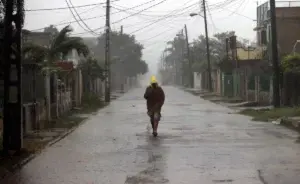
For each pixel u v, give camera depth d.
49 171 9.80
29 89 19.86
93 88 44.38
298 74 25.06
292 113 21.20
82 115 25.77
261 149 12.30
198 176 8.99
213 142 13.86
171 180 8.69
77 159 11.25
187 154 11.65
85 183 8.60
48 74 19.73
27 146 13.01
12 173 9.63
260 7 50.31
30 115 16.70
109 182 8.63
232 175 9.02
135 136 15.71
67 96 27.53
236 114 25.61
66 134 16.50
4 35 11.22
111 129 18.23
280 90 27.97
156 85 15.85
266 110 25.44
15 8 11.23
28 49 19.48
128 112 28.02
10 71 11.43
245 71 38.84
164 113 26.41
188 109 30.00
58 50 20.89
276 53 25.22
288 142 13.63
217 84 54.31
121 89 74.75
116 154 11.88
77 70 32.03
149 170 9.66
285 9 45.69
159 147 12.97
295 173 9.09
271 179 8.61
